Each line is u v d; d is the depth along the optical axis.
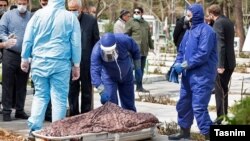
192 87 11.53
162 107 16.69
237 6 42.25
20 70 14.14
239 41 38.53
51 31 11.39
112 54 11.59
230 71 13.27
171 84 23.34
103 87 11.81
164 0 59.12
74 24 11.49
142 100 18.06
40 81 11.61
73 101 14.30
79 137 10.50
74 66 11.61
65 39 11.45
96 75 11.82
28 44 11.58
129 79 12.37
